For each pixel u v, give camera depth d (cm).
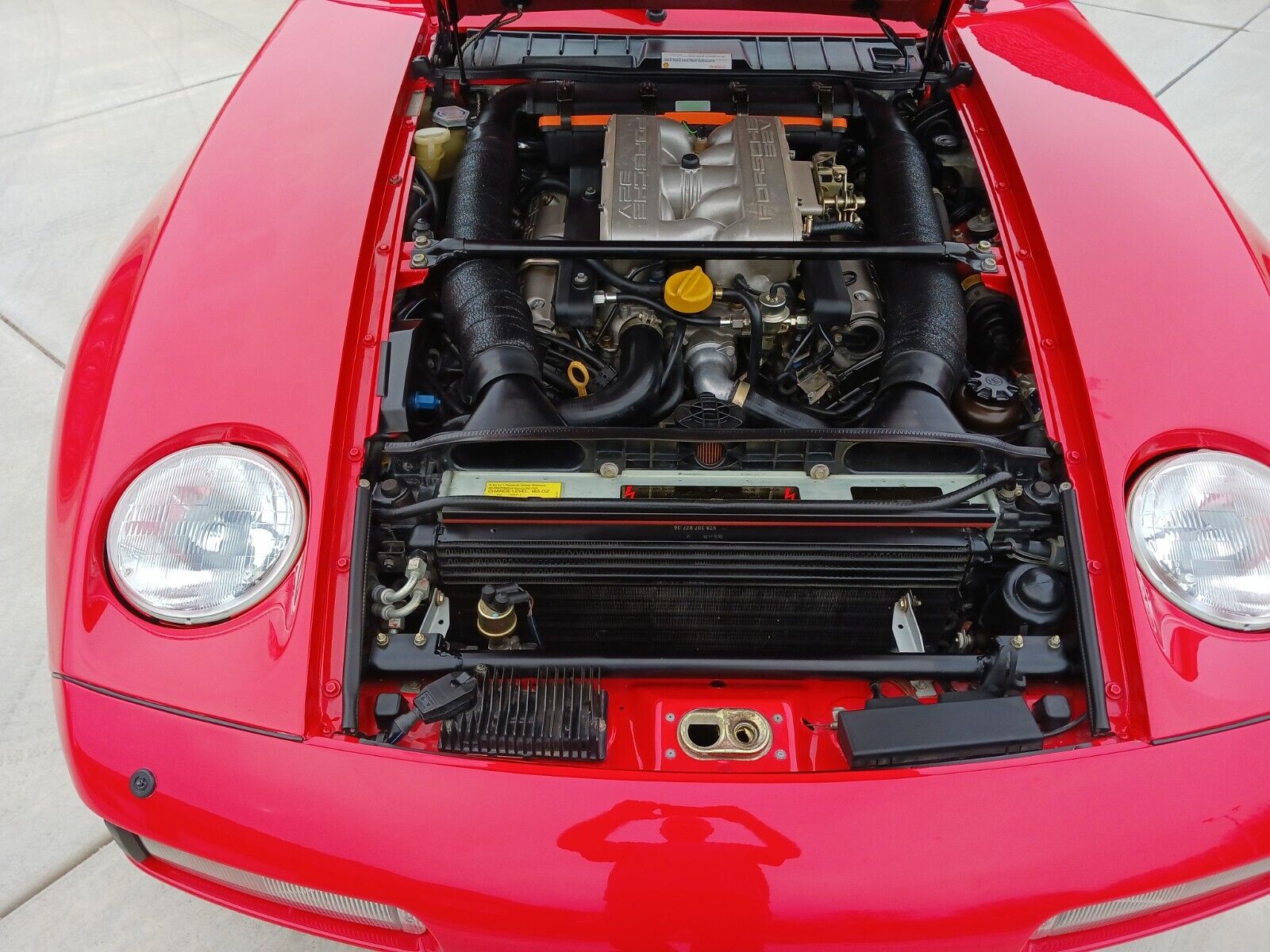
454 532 145
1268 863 125
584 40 220
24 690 208
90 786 121
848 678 139
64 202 340
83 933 175
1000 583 146
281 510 132
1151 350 148
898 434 143
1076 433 144
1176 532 132
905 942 113
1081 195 172
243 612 127
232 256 157
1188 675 124
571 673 137
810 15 228
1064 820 116
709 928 113
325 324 148
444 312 171
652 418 169
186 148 368
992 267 169
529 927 114
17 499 244
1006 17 226
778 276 182
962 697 133
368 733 130
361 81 197
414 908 116
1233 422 140
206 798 119
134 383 142
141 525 131
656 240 166
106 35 442
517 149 203
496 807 116
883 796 117
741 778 118
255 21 457
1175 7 468
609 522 144
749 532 145
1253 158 365
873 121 205
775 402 165
